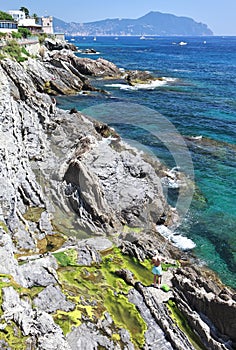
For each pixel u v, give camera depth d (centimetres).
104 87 6269
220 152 3278
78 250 1594
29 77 4706
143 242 1711
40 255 1517
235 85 6994
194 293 1422
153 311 1356
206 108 4984
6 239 1375
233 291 1627
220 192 2489
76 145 1841
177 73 8488
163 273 1583
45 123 2617
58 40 11062
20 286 1242
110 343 1183
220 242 1958
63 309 1250
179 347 1228
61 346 1062
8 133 1980
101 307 1331
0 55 4528
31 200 1786
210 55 14688
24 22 9650
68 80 5616
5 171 1686
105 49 16650
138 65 9912
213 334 1306
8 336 1029
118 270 1531
